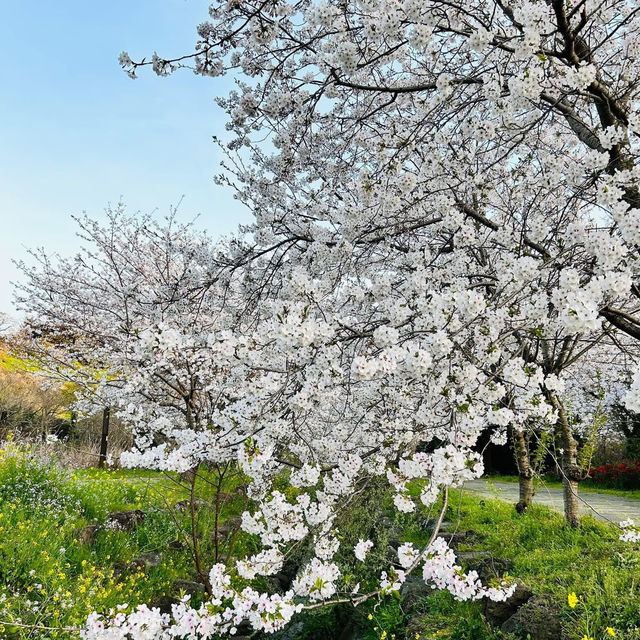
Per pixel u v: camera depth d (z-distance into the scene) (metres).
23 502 5.89
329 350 2.61
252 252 4.76
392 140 4.15
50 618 4.03
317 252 4.09
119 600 4.81
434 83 3.40
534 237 3.51
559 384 2.85
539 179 4.02
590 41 4.35
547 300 2.52
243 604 2.30
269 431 2.98
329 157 4.92
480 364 2.63
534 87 2.75
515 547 5.07
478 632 4.07
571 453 5.35
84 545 5.71
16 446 8.01
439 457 2.19
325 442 3.83
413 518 6.43
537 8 2.67
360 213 3.87
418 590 5.05
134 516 6.72
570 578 4.09
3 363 13.23
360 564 5.83
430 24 2.94
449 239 4.49
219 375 5.93
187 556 6.30
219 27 4.00
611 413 9.99
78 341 9.45
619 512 6.52
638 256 3.00
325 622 5.44
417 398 3.67
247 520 3.03
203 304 6.00
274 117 3.71
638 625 3.30
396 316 2.85
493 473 12.55
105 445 11.34
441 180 4.04
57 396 13.88
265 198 5.04
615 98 3.67
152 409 6.05
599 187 3.04
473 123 3.42
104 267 8.93
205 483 8.47
